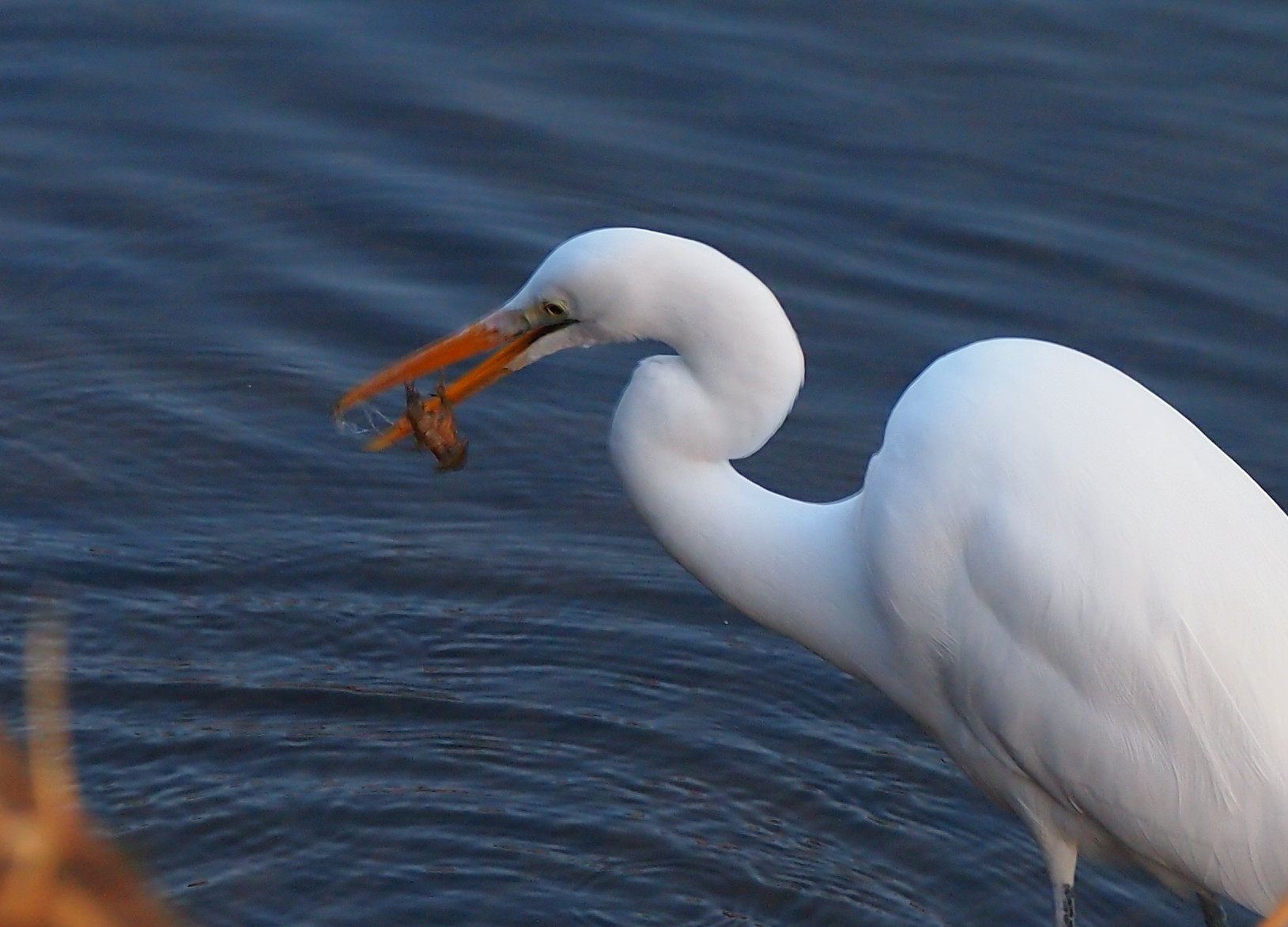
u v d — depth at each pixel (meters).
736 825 8.66
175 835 8.32
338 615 9.93
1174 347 11.56
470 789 8.78
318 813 8.52
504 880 8.20
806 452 10.97
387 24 14.40
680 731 9.28
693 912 8.07
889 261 12.27
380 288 12.09
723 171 12.97
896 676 7.36
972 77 13.85
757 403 6.77
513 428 11.29
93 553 10.19
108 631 9.63
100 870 1.52
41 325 11.80
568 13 14.47
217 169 12.98
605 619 10.05
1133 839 6.79
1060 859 7.43
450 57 14.04
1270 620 6.33
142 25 14.30
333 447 11.07
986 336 11.69
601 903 8.09
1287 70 13.80
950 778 9.05
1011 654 6.57
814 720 9.45
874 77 13.88
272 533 10.49
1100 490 6.30
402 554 10.40
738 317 6.59
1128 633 6.28
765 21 14.46
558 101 13.60
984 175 12.93
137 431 11.09
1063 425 6.42
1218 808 6.42
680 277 6.61
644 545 10.56
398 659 9.66
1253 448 10.84
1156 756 6.41
